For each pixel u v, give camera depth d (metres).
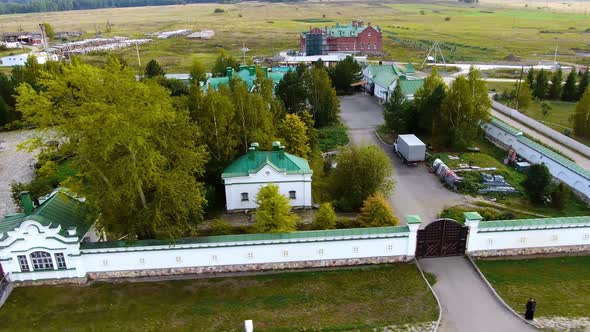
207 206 48.19
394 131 75.75
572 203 51.62
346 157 50.25
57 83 33.88
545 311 32.38
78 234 36.53
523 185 51.69
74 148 34.31
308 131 67.12
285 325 31.42
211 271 37.31
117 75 33.25
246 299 34.16
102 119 31.77
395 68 104.50
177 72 138.00
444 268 37.16
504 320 31.66
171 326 31.62
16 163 64.88
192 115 50.09
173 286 35.78
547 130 74.81
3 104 79.00
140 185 35.56
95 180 35.31
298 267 37.66
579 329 30.69
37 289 35.66
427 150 67.00
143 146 34.12
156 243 36.22
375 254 37.72
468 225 37.62
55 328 31.62
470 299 33.75
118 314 32.91
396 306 33.06
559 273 36.53
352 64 104.44
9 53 171.75
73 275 36.22
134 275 37.00
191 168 38.84
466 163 61.62
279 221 37.69
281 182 48.66
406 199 52.59
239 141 53.22
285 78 78.94
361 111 90.62
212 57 165.25
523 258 38.50
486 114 66.06
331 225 41.72
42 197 41.28
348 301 33.72
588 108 71.19
